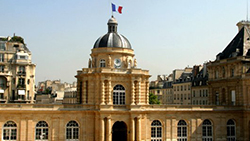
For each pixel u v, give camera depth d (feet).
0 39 315.99
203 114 242.17
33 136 211.82
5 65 293.84
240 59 242.78
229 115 246.06
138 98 226.38
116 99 225.15
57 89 559.79
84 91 227.20
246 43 257.75
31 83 309.42
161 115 233.96
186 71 425.69
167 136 233.55
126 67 233.14
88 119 223.92
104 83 221.87
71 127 221.66
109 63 228.02
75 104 222.89
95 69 225.97
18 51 302.45
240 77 243.19
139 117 224.12
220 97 262.88
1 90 290.15
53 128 216.13
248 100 238.89
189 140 238.07
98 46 235.81
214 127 243.81
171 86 435.12
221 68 263.90
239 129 246.88
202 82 358.84
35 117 213.25
